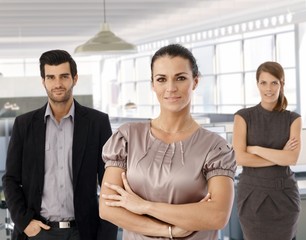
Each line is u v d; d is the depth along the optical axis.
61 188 2.93
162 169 1.97
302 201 4.42
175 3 10.74
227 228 4.92
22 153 2.97
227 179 1.98
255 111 3.65
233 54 16.12
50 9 10.89
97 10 11.22
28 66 25.84
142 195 2.00
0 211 4.84
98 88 26.53
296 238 4.45
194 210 1.92
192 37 15.40
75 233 2.95
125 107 17.42
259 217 3.56
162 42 17.38
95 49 7.20
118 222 2.01
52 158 2.94
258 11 11.91
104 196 2.03
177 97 1.97
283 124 3.60
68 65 2.88
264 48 14.73
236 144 3.63
